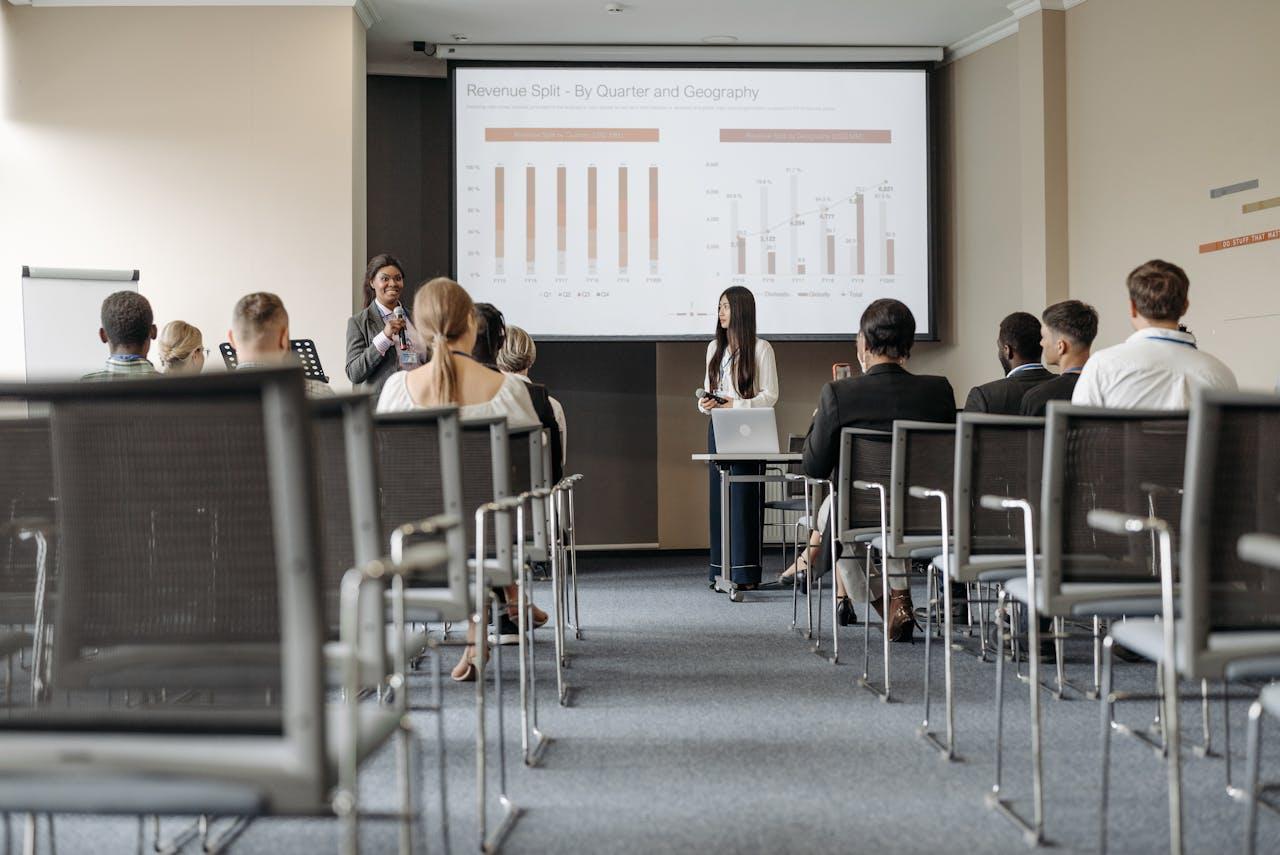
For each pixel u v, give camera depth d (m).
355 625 1.32
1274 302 5.01
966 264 6.95
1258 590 1.61
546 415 3.93
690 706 3.17
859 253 6.93
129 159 6.00
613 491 7.44
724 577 5.42
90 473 1.22
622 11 6.36
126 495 1.22
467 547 2.54
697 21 6.52
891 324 3.80
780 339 6.90
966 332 6.96
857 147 6.94
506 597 3.31
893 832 2.12
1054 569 2.11
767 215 6.91
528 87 6.84
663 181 6.88
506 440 2.51
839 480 3.48
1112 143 5.92
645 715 3.07
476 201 6.80
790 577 5.83
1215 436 1.58
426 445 2.17
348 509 1.87
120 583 1.23
